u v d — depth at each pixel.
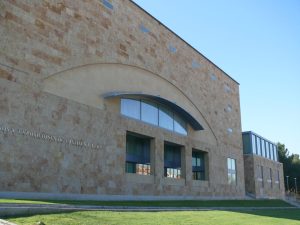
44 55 23.11
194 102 41.84
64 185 22.97
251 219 20.22
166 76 36.78
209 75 46.75
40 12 23.27
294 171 99.75
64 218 13.16
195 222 16.00
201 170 43.72
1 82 20.12
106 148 27.17
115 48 29.88
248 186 57.47
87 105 26.12
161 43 36.75
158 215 17.47
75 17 26.11
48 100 22.91
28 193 20.42
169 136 36.34
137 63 32.47
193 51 43.25
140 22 33.78
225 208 30.33
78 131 24.86
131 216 15.73
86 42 26.80
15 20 21.50
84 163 24.83
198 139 41.88
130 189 29.09
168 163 38.34
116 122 28.92
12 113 20.44
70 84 24.92
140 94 31.56
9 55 20.81
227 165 48.16
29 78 21.83
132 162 32.81
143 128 32.44
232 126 51.62
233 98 53.44
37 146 21.59
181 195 36.41
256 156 59.47
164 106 36.78
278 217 23.59
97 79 27.59
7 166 19.69
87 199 24.17
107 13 29.53
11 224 11.16
